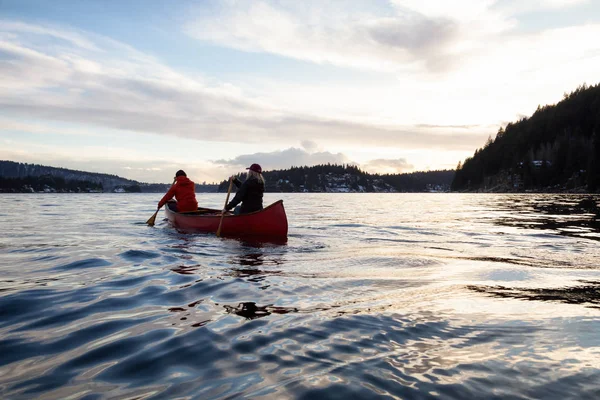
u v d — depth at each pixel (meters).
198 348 1.94
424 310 2.57
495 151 130.50
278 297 2.90
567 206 21.30
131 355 1.86
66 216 12.70
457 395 1.47
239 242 6.16
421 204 29.62
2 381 1.60
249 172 7.37
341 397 1.46
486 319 2.38
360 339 2.05
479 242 6.44
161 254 4.87
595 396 1.45
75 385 1.57
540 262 4.52
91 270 3.88
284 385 1.55
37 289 3.09
